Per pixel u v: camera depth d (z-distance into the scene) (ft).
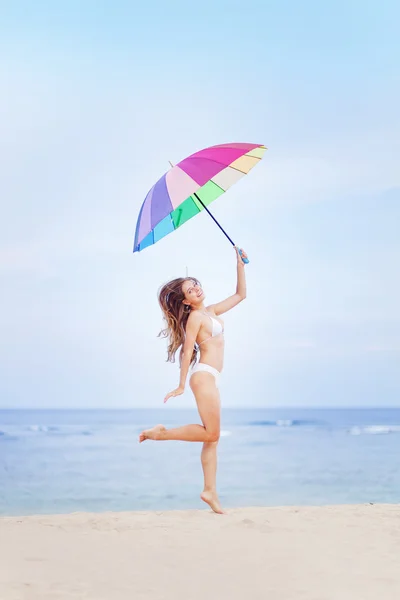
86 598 11.02
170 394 19.44
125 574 12.57
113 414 221.66
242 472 56.08
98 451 77.10
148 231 19.25
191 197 20.54
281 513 20.22
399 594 11.07
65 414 226.79
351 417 207.51
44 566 13.21
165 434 19.29
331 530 16.80
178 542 15.43
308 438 106.11
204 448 20.04
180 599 10.97
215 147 20.49
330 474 54.13
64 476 51.47
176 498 40.34
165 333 20.38
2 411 253.03
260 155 21.11
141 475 51.96
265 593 11.23
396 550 14.33
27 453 75.05
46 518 19.71
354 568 12.80
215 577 12.29
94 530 17.30
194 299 19.97
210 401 19.47
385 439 102.32
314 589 11.41
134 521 18.78
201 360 19.89
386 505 22.47
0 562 13.56
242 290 20.88
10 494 41.88
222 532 16.70
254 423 168.55
